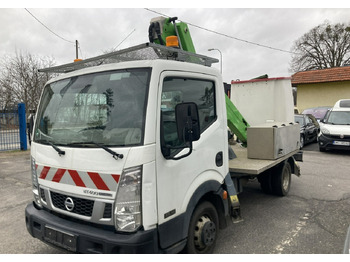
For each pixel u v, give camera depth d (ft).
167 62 9.18
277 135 15.40
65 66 11.38
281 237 13.12
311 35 118.42
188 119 8.15
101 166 8.33
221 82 11.82
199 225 10.35
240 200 18.35
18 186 22.35
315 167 28.14
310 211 16.31
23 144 40.88
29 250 12.15
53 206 9.71
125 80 8.94
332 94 70.03
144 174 8.00
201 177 10.28
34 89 80.28
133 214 8.01
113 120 8.73
